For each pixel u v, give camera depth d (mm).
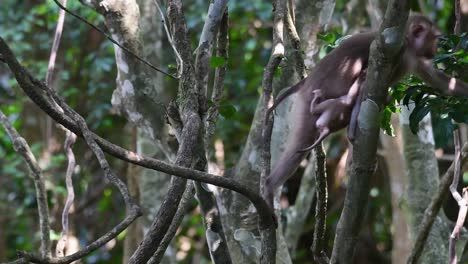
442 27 18203
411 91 9242
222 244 9547
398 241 14711
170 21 9164
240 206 11594
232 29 21406
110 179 7215
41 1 22047
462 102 9102
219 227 9578
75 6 19062
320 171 9383
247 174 11773
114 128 21203
